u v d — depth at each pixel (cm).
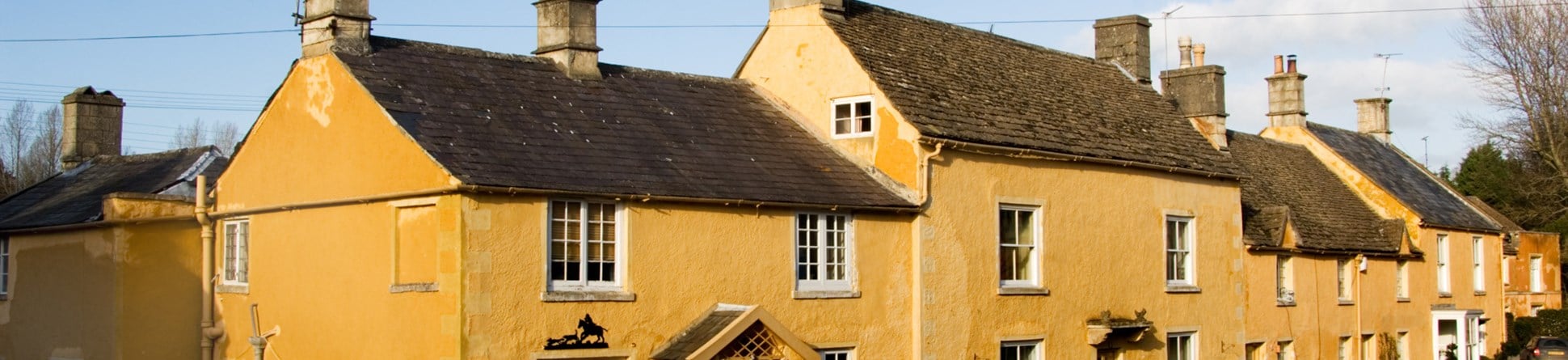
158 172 2862
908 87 2395
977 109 2473
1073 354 2541
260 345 2181
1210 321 2881
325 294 2073
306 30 2142
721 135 2272
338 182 2048
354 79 2006
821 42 2450
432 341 1836
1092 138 2645
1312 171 3947
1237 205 3003
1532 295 4816
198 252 2394
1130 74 3109
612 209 1977
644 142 2131
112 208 2361
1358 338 3494
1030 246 2497
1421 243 3862
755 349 1994
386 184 1938
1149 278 2728
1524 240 4794
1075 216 2567
